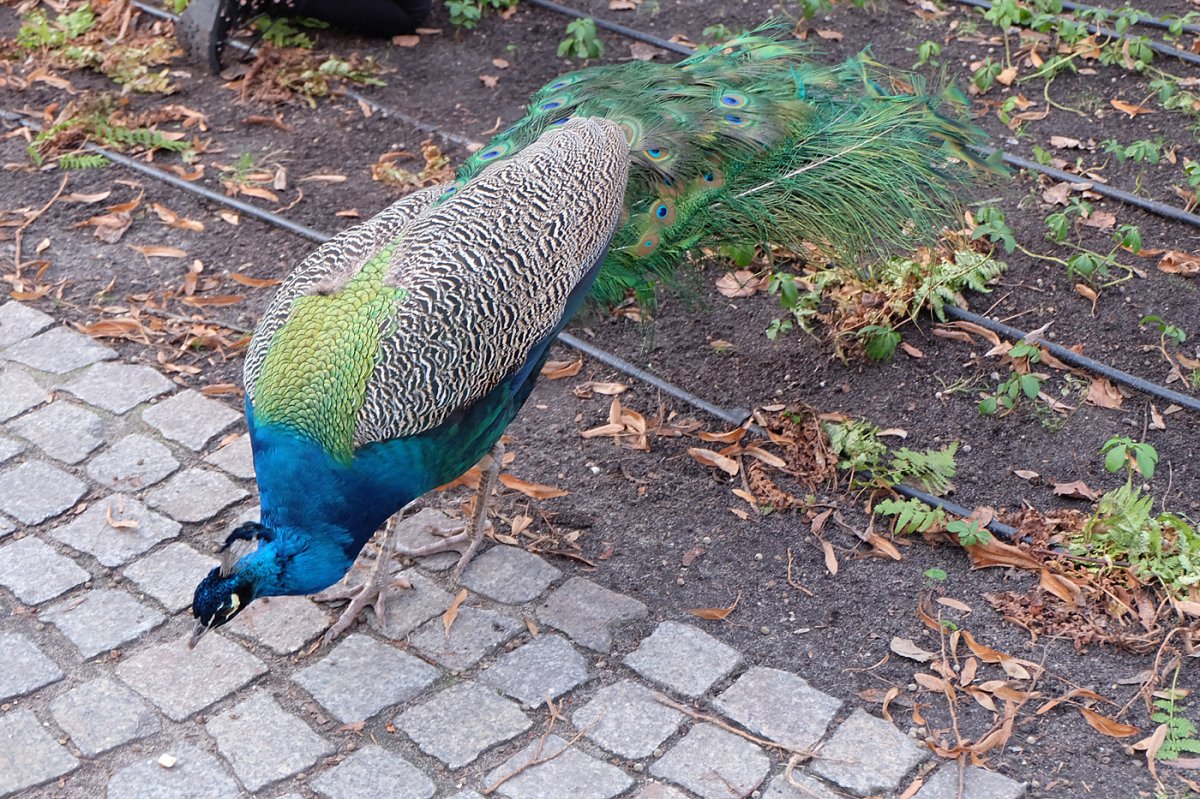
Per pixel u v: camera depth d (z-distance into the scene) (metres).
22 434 2.64
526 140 2.61
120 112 3.15
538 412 2.71
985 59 3.22
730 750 2.36
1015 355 2.70
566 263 2.44
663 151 2.57
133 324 2.79
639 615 2.48
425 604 2.49
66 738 2.35
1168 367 2.73
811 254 2.77
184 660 2.42
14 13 3.41
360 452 2.34
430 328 2.36
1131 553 2.51
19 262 2.88
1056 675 2.42
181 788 2.32
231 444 2.64
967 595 2.50
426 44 3.33
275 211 2.97
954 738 2.37
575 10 3.40
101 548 2.52
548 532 2.57
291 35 3.31
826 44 3.27
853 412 2.71
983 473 2.63
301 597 2.49
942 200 2.65
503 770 2.34
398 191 3.01
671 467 2.64
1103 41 3.26
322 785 2.32
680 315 2.85
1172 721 2.37
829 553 2.54
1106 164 3.02
